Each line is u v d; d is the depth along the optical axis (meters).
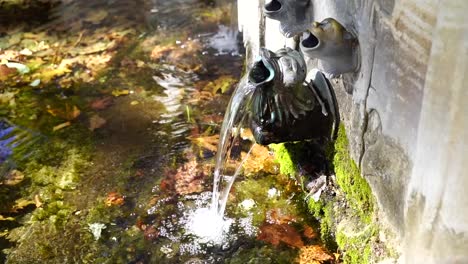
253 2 1.33
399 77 0.71
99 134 1.28
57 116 1.35
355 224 0.89
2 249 0.98
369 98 0.81
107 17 1.88
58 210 1.06
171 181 1.12
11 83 1.50
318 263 0.91
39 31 1.80
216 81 1.48
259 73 0.95
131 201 1.08
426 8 0.63
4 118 1.35
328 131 0.98
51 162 1.20
